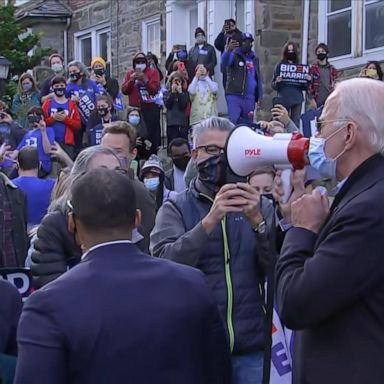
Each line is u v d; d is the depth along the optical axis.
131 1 17.75
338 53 12.98
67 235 4.09
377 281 2.60
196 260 3.58
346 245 2.60
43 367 2.47
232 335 3.65
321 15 13.28
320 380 2.68
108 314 2.54
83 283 2.58
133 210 2.73
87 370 2.51
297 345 2.83
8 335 3.26
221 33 13.23
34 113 9.88
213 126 3.81
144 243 4.86
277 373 3.62
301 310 2.65
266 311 3.38
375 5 12.27
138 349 2.55
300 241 2.80
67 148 11.23
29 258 4.90
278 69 11.67
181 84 12.63
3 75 11.59
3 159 7.59
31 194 6.77
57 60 14.01
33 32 19.56
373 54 12.25
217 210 3.57
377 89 2.76
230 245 3.77
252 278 3.76
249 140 3.12
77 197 2.70
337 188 2.86
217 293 3.70
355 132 2.74
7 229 5.49
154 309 2.60
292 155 2.98
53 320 2.52
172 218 3.85
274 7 14.27
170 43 16.25
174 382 2.60
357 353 2.62
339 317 2.66
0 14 17.23
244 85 12.64
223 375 2.77
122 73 18.09
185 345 2.63
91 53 19.50
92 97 11.84
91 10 19.36
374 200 2.62
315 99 11.65
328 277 2.59
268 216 3.77
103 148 4.30
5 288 3.29
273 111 7.93
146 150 12.08
